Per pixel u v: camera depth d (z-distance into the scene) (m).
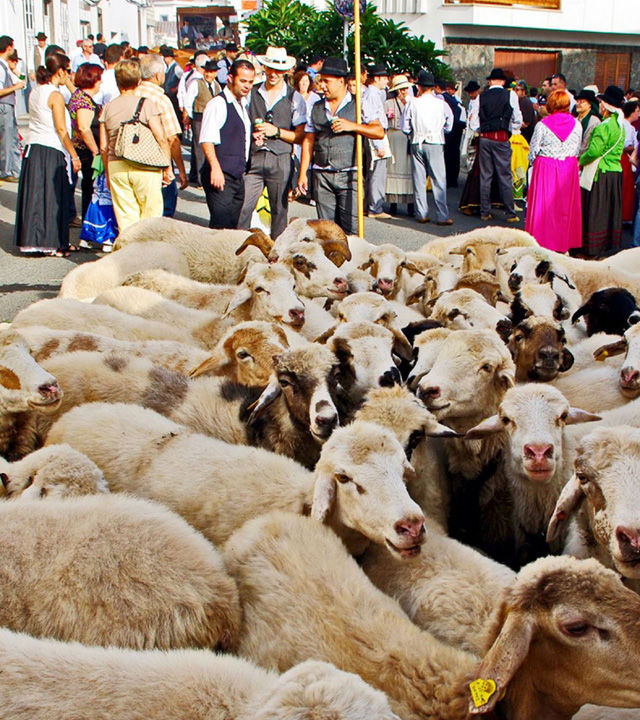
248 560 3.64
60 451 4.27
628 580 3.79
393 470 3.75
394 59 21.66
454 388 4.92
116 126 10.53
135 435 4.67
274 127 10.76
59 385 5.31
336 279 7.60
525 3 27.73
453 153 21.34
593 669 2.87
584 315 7.16
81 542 3.43
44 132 11.78
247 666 2.96
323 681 2.60
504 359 5.02
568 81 29.66
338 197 10.92
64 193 12.15
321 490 3.81
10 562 3.35
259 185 11.07
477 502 4.94
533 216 12.94
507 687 3.02
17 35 31.53
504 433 4.66
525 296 6.79
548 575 2.93
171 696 2.75
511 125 16.28
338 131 10.48
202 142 10.62
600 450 3.74
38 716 2.67
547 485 4.47
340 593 3.41
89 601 3.30
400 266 8.15
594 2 28.91
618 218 13.45
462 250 8.70
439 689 3.00
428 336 5.27
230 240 9.23
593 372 5.67
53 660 2.84
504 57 28.62
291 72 19.94
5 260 11.91
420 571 3.81
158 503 4.08
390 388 4.62
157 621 3.29
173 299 7.62
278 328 5.52
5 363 4.99
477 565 3.82
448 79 22.22
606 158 13.10
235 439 5.07
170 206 13.59
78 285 8.47
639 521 3.46
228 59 19.58
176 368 5.76
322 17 22.55
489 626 3.08
